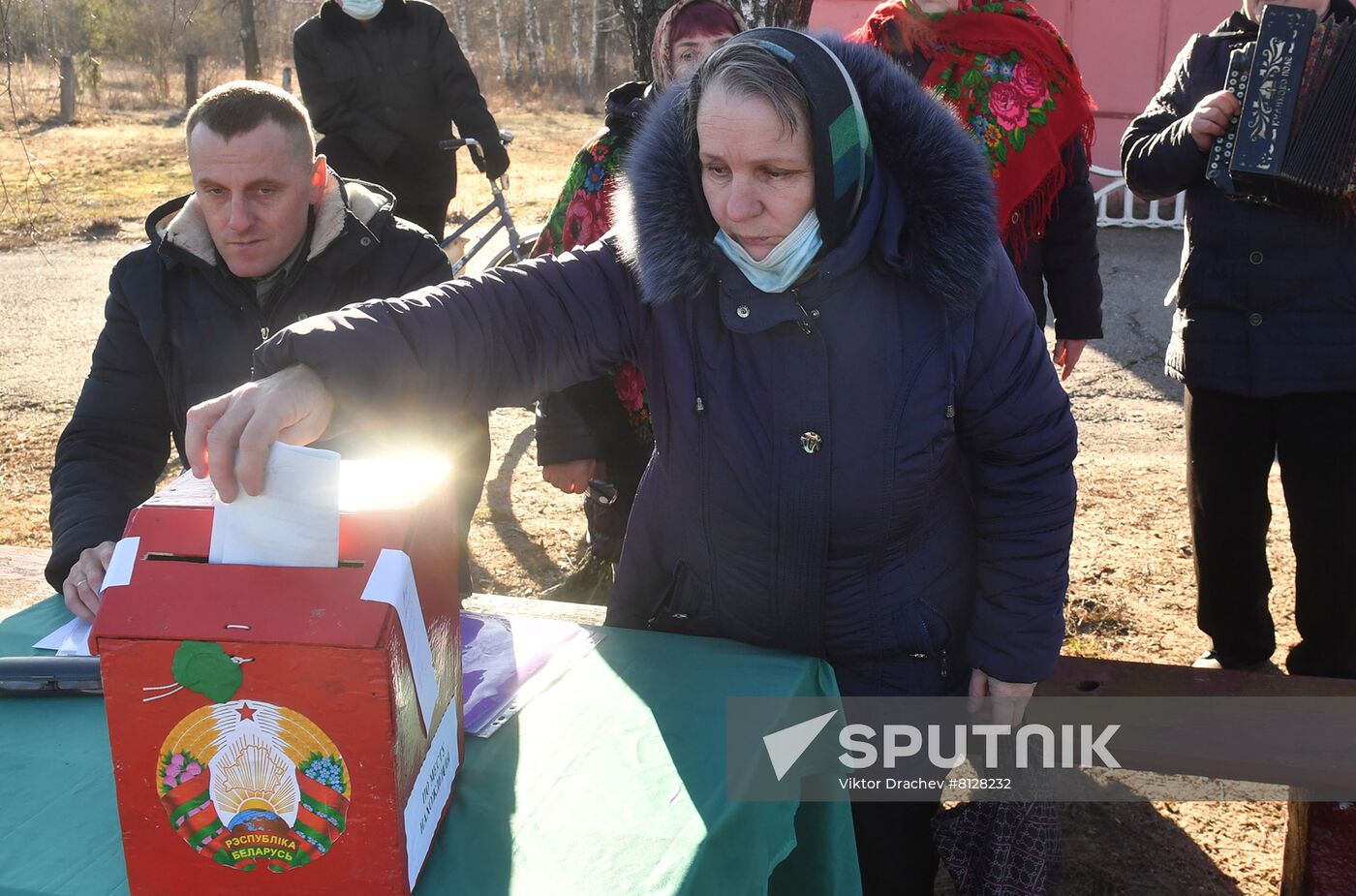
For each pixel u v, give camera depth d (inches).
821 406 67.8
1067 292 132.9
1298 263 116.6
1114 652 149.0
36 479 215.3
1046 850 83.7
